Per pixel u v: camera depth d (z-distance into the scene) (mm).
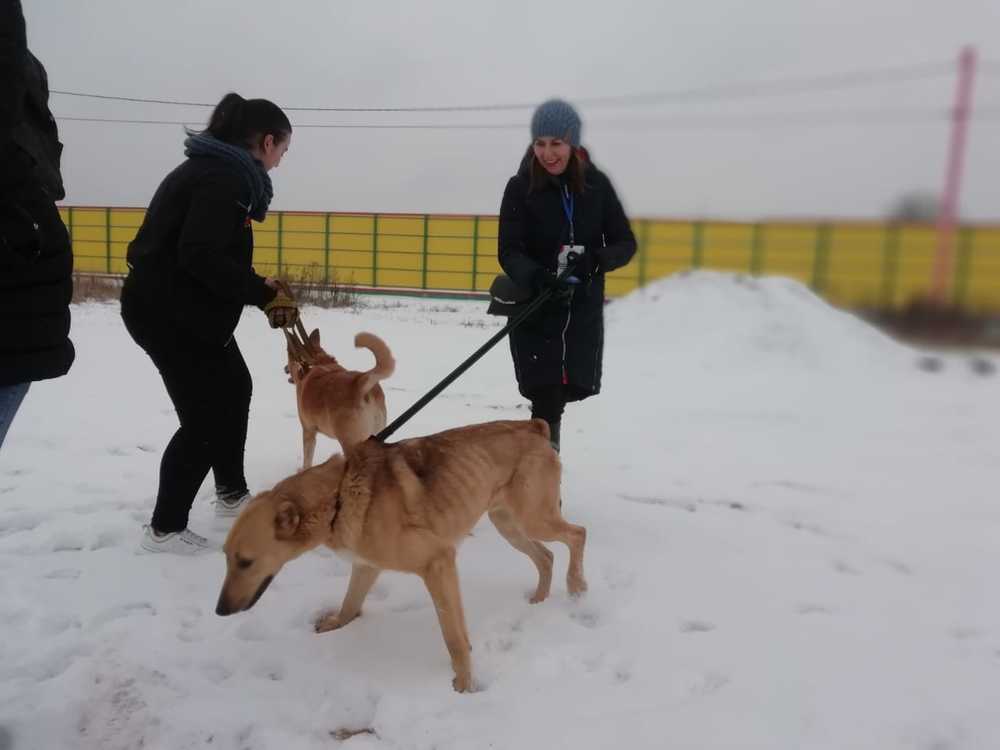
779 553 4223
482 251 26734
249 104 3986
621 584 3873
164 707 2771
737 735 2652
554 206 4516
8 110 2182
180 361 3885
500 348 11414
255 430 6484
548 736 2637
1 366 2361
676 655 3168
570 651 3195
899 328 15562
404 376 9078
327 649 3205
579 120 4398
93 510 4566
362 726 2750
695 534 4477
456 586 2984
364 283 28141
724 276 13711
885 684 2963
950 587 3846
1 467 5293
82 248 29453
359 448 3123
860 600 3682
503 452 3385
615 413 7664
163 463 3957
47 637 3195
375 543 2955
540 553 3654
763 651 3199
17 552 3975
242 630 3328
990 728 2711
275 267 26125
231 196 3740
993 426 7355
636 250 4746
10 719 2668
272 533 2869
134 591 3598
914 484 5508
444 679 3000
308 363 5113
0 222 2297
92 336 11219
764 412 7832
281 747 2592
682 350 11391
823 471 5785
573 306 4523
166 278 3795
